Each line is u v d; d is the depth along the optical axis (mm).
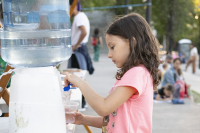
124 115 1170
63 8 1131
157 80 1290
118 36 1202
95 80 6602
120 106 1187
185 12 16172
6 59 1118
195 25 16719
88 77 7047
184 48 15133
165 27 16688
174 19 16297
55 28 1109
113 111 1151
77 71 2688
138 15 1293
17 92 1055
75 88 1850
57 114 1069
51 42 1104
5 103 1644
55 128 1066
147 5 8148
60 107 1080
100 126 1453
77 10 3564
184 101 4879
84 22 3531
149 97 1209
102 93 5145
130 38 1193
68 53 1195
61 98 1096
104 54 16578
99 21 22422
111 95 1125
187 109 4324
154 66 1238
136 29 1221
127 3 10812
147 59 1229
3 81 1485
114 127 1184
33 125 1045
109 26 1264
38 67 1100
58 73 1136
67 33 1175
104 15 20547
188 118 3844
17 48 1080
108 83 6207
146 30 1252
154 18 16250
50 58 1105
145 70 1210
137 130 1169
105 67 9289
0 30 1122
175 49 15453
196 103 4742
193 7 16297
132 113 1176
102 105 1100
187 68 11406
